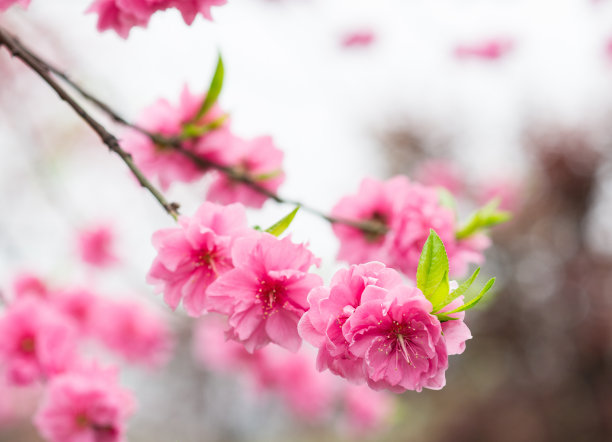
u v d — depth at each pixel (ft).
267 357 14.17
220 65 5.78
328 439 25.36
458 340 3.59
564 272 24.12
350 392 15.23
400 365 3.50
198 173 6.55
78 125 18.21
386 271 3.60
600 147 24.80
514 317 24.64
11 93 15.65
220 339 14.28
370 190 6.67
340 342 3.52
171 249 4.16
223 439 25.70
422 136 27.61
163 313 13.12
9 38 4.79
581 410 22.53
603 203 24.75
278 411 24.75
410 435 25.41
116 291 13.03
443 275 3.55
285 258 3.96
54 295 10.53
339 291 3.54
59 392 6.32
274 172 6.47
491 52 21.13
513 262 25.00
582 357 23.13
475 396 25.29
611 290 23.31
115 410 6.36
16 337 7.23
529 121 25.44
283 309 3.99
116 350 12.30
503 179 24.88
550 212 25.12
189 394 25.79
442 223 6.09
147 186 4.18
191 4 4.88
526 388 24.12
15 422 22.81
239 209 4.31
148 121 6.43
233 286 3.91
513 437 22.88
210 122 6.35
